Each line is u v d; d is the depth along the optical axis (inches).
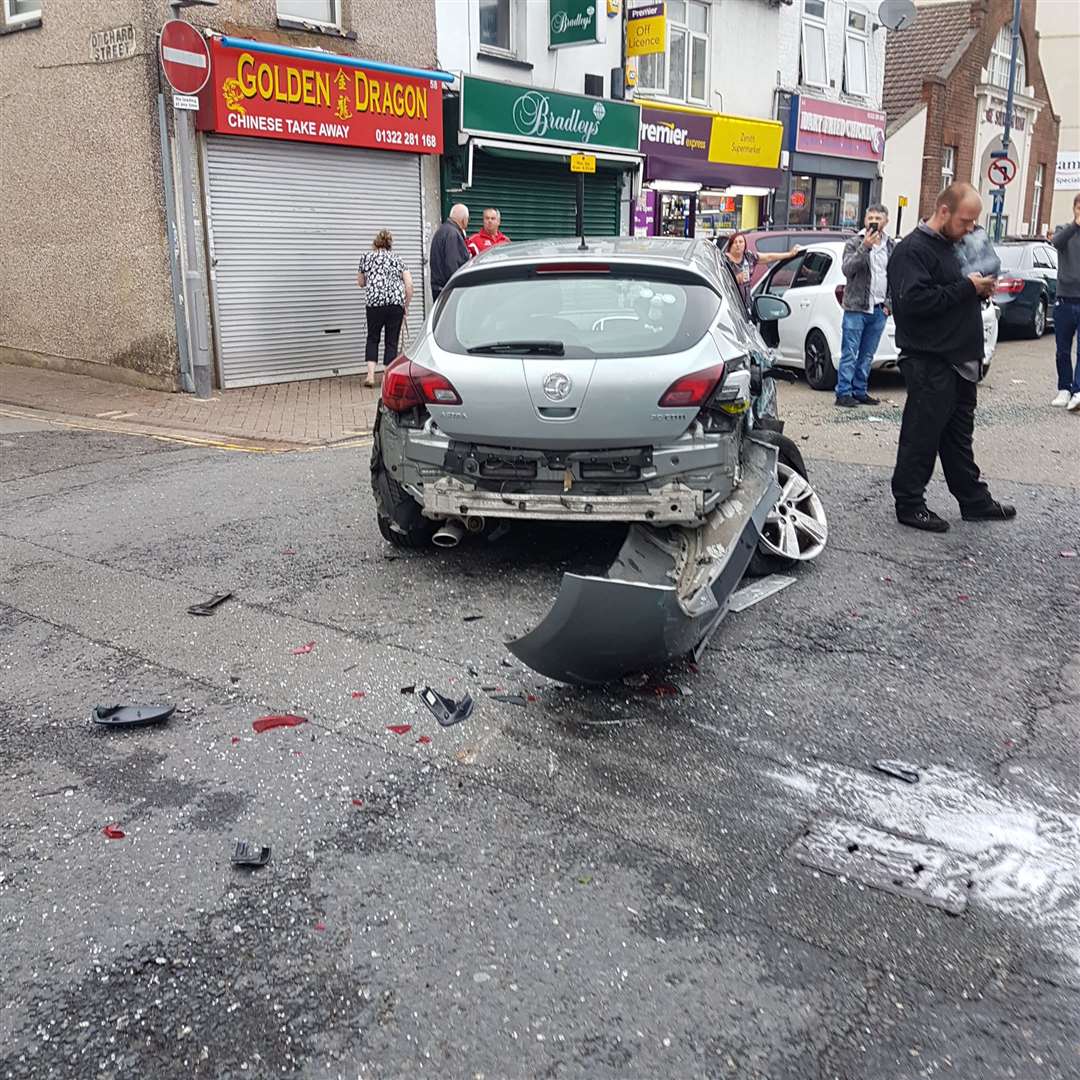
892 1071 95.9
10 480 316.8
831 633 197.8
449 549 244.2
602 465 203.3
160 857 127.2
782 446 240.1
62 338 514.3
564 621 154.2
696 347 202.1
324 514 275.3
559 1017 102.1
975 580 227.6
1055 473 325.4
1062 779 146.4
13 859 126.6
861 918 117.0
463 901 119.3
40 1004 103.8
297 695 169.9
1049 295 740.0
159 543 251.6
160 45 418.0
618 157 666.8
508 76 610.9
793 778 146.0
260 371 502.6
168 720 161.2
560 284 215.2
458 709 163.8
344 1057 97.4
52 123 484.1
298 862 126.3
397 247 557.3
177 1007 103.6
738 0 780.6
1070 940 113.7
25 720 161.6
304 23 491.2
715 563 194.4
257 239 490.0
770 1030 100.5
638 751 152.9
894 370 546.6
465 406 205.2
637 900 119.6
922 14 1173.7
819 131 869.2
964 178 1167.0
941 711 166.4
